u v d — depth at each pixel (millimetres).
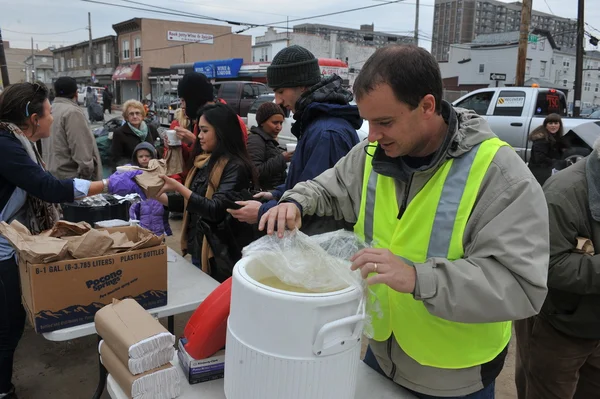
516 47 37812
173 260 2510
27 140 2172
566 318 1693
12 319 2133
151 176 2156
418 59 983
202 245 2488
